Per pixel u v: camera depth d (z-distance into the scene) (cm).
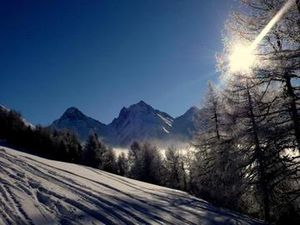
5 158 2267
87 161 8481
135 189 1961
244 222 1516
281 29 1188
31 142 8812
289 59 1133
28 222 929
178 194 2305
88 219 1030
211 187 2497
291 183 1493
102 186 1745
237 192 1805
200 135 2914
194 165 3027
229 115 1662
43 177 1722
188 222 1235
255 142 1502
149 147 7275
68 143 8825
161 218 1198
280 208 1378
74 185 1608
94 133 8750
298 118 1185
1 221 911
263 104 1277
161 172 6962
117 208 1234
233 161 1772
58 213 1057
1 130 9212
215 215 1537
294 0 1125
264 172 1517
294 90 1212
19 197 1202
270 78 1224
